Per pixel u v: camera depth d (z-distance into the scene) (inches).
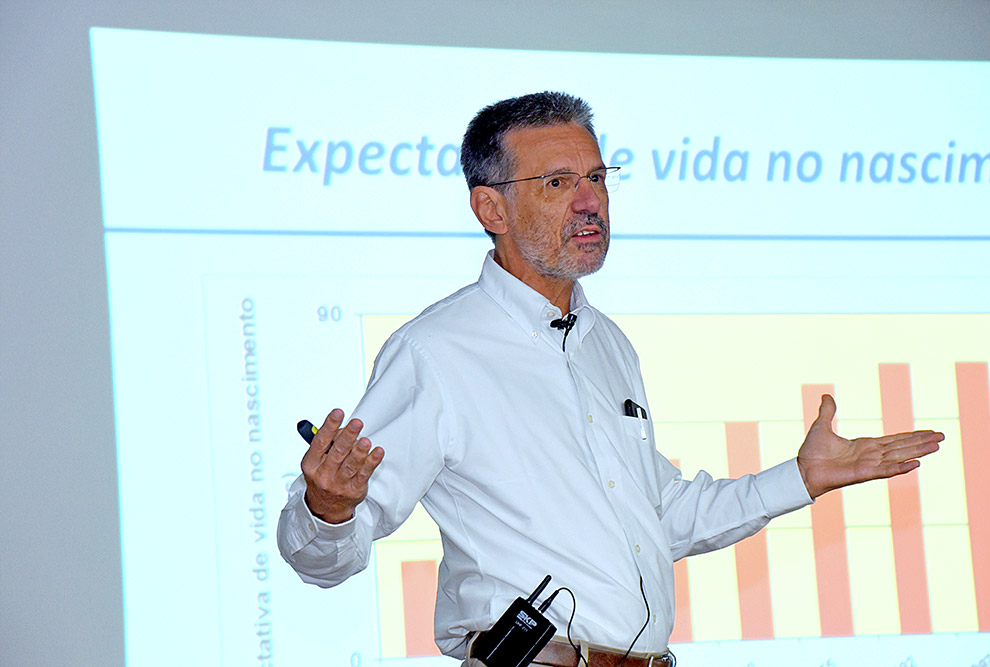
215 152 188.2
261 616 179.0
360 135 194.5
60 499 175.8
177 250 184.7
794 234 208.8
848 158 213.2
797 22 215.2
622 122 205.0
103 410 179.0
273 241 188.4
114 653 174.6
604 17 207.2
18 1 183.9
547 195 116.0
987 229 217.2
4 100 181.8
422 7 199.9
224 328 184.5
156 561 177.2
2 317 177.8
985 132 220.1
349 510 99.3
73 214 182.2
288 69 193.0
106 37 186.5
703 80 209.5
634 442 119.6
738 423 201.5
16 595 173.2
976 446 208.8
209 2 191.3
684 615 195.5
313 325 188.1
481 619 110.3
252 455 182.5
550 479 111.1
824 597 199.9
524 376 114.8
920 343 210.5
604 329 129.5
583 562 108.9
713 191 206.7
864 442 120.8
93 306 180.9
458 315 117.5
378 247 192.7
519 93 202.1
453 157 197.8
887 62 217.6
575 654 105.8
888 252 212.1
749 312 204.8
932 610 202.8
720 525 123.0
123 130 185.5
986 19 222.8
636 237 202.5
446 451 112.3
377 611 183.3
